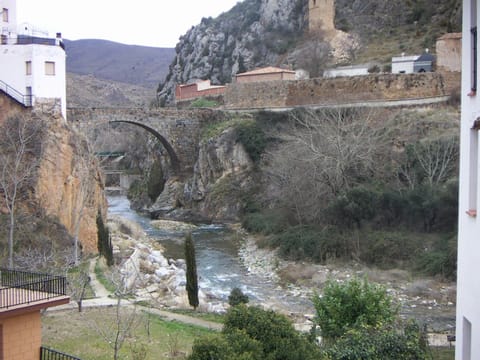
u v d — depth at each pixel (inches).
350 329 789.9
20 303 689.6
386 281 1749.5
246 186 3041.3
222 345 586.9
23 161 1781.5
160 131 3260.3
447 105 2770.7
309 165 2329.0
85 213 1985.7
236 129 3144.7
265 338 635.5
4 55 1923.0
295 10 5152.6
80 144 2057.1
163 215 3331.7
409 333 766.5
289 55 4598.9
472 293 604.1
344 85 3142.2
